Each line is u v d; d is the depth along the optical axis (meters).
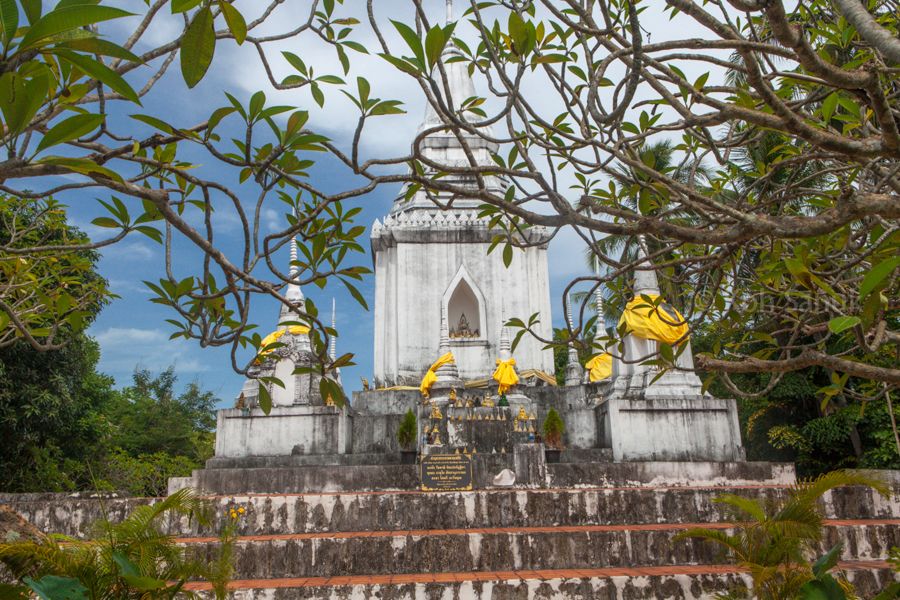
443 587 9.77
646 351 16.92
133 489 25.28
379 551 10.87
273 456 17.45
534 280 23.69
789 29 2.93
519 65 4.09
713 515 12.64
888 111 3.18
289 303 4.32
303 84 3.96
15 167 2.64
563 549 10.95
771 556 8.24
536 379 21.56
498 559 10.87
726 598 8.44
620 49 3.77
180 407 40.44
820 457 22.92
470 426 16.67
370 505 12.48
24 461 20.80
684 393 16.44
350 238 4.63
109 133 3.63
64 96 3.13
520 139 4.43
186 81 2.88
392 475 14.70
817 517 8.24
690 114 3.79
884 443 19.14
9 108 2.42
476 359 22.45
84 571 5.95
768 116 3.53
